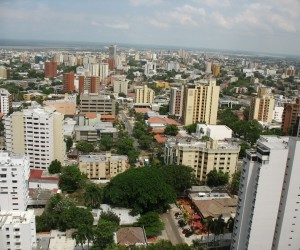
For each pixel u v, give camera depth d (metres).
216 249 179.62
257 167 148.50
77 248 170.88
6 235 153.50
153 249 158.62
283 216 150.00
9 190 183.00
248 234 154.25
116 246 158.00
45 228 187.25
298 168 145.00
